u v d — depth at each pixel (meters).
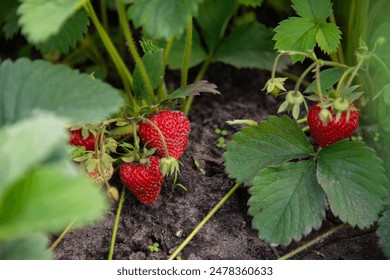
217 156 0.63
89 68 0.69
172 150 0.57
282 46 0.57
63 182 0.41
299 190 0.56
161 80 0.60
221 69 0.71
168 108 0.58
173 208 0.59
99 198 0.41
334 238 0.58
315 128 0.56
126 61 0.69
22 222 0.40
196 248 0.57
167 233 0.58
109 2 0.69
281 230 0.55
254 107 0.67
